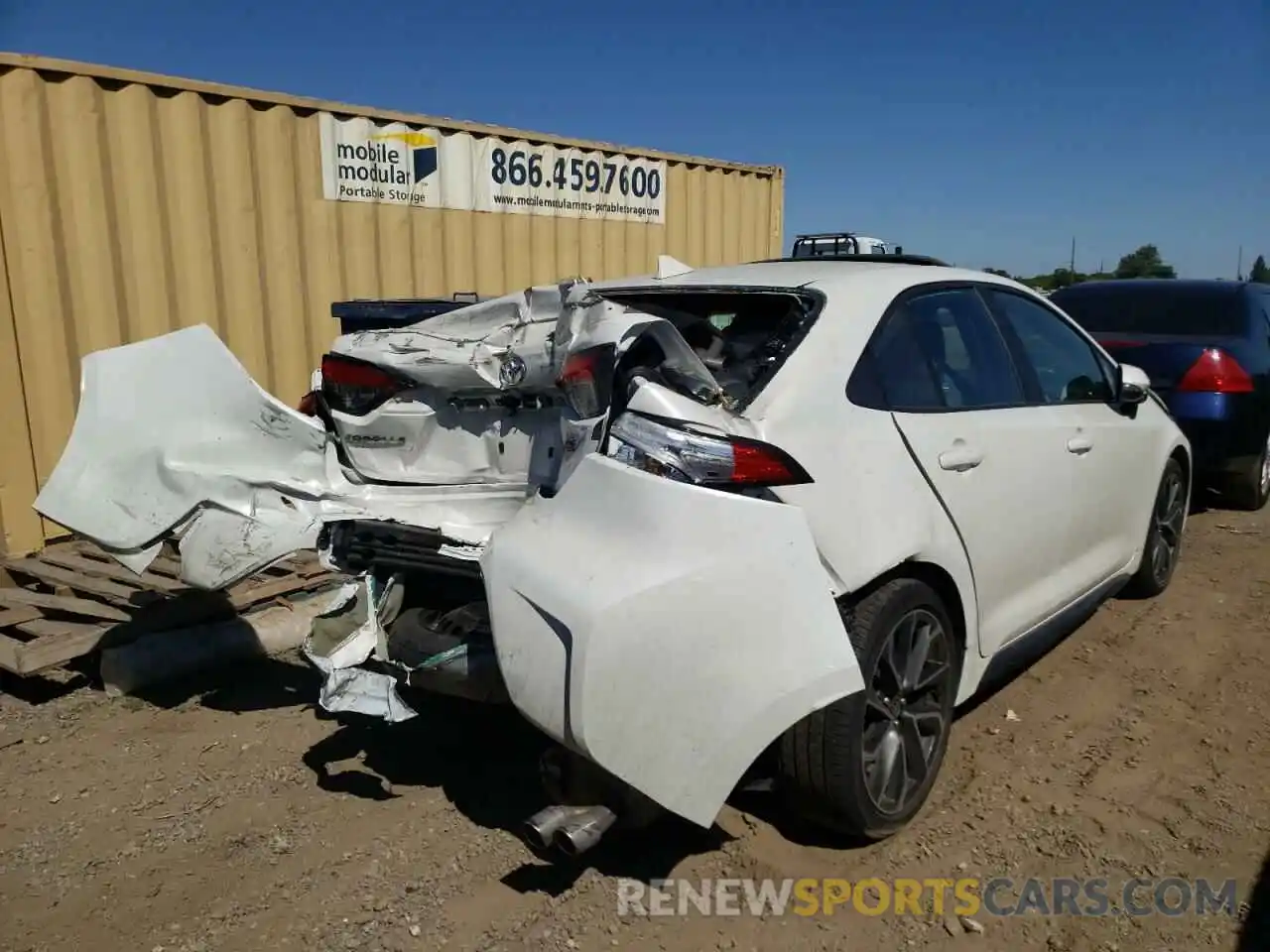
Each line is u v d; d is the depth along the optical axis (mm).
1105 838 3197
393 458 3383
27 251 5691
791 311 3141
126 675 4270
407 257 7469
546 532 2615
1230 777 3559
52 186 5762
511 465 3100
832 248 13867
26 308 5711
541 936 2748
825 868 3057
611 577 2424
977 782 3537
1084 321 7527
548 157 8234
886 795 3105
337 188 7031
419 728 3984
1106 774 3586
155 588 4777
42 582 5129
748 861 3092
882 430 3047
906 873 3031
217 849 3170
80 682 4434
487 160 7852
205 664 4496
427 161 7480
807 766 2918
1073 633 4941
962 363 3623
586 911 2852
